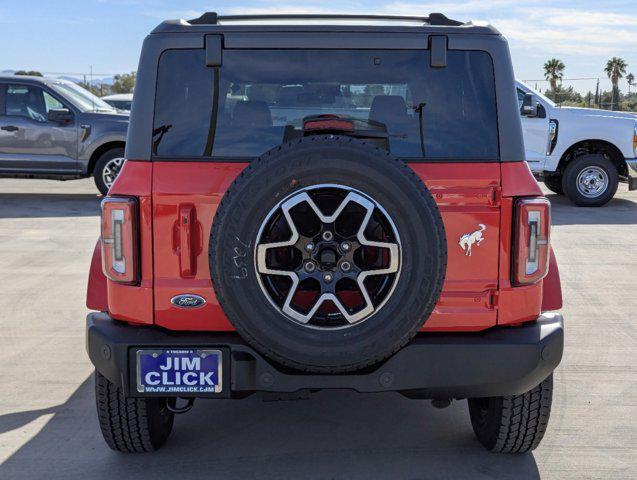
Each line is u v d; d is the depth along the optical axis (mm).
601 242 10422
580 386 5254
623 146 13562
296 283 3199
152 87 3594
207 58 3596
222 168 3512
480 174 3551
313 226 3273
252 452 4211
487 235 3555
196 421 4656
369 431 4500
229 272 3180
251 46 3619
